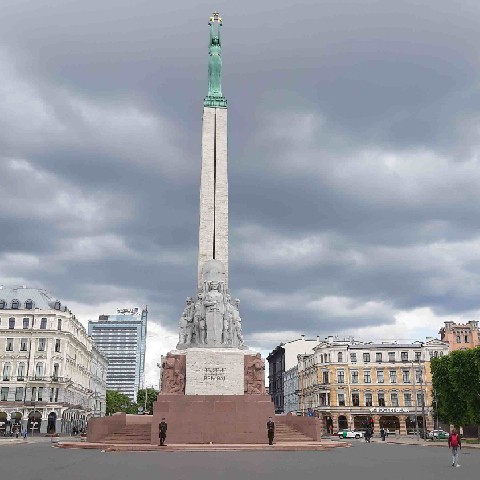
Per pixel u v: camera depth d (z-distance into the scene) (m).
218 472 24.27
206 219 60.00
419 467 29.56
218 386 48.56
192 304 55.22
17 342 104.38
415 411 101.44
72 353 112.38
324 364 115.19
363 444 61.34
